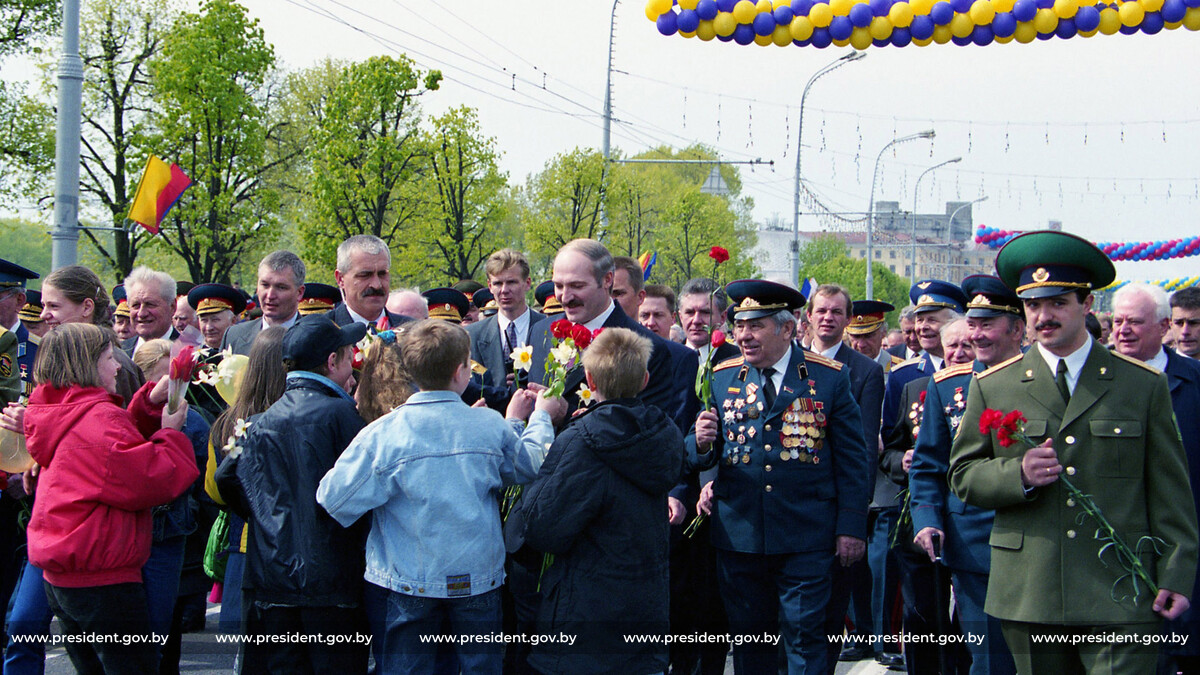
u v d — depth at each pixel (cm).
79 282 602
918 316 695
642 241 4069
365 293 577
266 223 2467
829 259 8244
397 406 444
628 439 416
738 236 6944
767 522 522
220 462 474
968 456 443
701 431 514
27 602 488
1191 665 536
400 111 2291
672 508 528
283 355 445
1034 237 422
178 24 2297
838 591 549
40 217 2516
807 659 511
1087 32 727
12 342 573
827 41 755
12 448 511
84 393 462
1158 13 712
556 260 520
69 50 1035
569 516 415
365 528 440
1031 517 421
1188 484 412
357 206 2270
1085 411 416
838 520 523
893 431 629
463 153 2366
